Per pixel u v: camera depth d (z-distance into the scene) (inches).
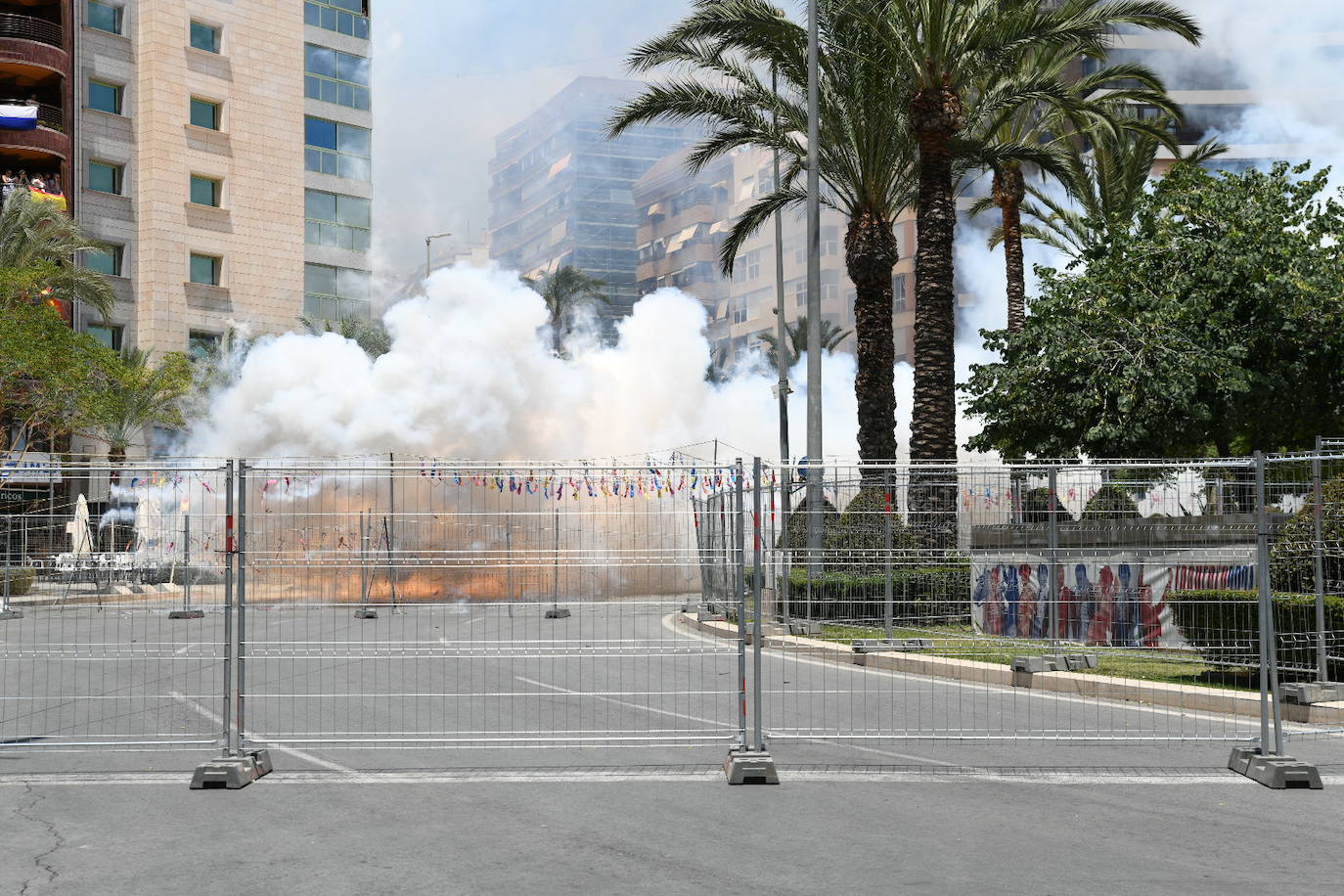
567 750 389.4
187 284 2258.9
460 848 269.1
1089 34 971.3
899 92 1003.9
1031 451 978.7
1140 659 504.4
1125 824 290.8
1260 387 915.4
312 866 256.1
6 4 2114.9
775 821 293.7
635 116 1077.8
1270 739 390.6
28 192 1718.8
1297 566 493.4
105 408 1628.9
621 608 424.2
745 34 992.9
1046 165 1132.5
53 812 308.3
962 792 326.6
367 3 2613.2
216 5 2331.4
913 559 578.2
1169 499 506.6
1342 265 954.1
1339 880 242.5
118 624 446.9
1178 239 956.0
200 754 386.0
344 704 484.7
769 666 606.9
